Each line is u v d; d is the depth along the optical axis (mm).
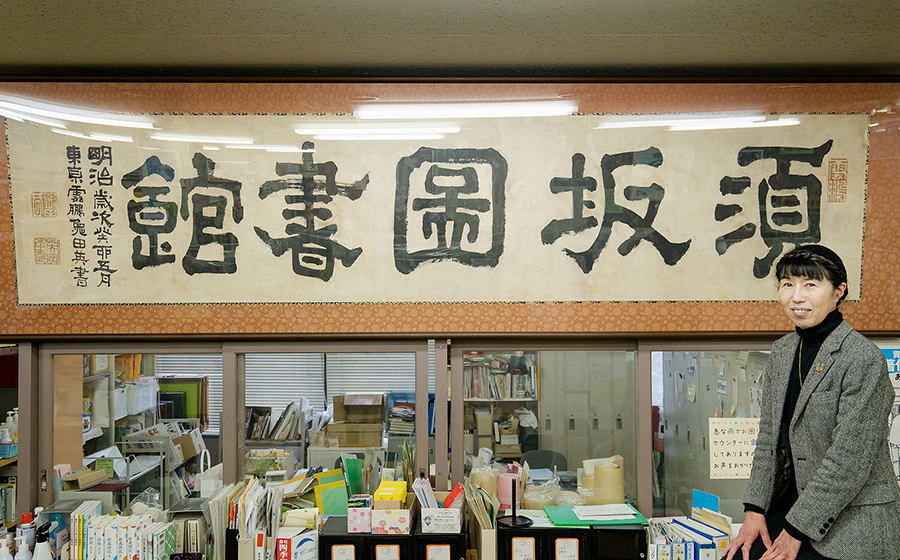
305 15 1979
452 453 2473
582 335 2377
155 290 2342
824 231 2373
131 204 2330
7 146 2293
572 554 2160
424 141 2350
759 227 2367
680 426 2479
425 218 2359
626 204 2367
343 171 2348
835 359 1757
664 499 2477
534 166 2359
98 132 2316
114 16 1967
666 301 2371
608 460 2502
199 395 2461
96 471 2467
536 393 2498
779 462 1947
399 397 2469
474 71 2414
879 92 2365
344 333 2367
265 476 2482
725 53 2271
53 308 2328
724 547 2213
